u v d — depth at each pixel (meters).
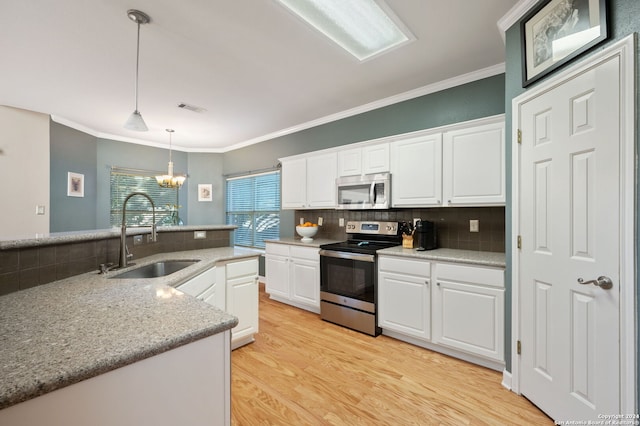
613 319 1.26
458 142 2.49
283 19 1.92
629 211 1.19
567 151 1.46
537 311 1.68
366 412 1.71
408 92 3.09
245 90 3.04
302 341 2.64
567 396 1.49
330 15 1.93
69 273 1.60
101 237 1.82
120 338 0.84
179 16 1.88
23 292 1.30
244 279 2.51
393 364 2.24
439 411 1.71
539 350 1.67
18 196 3.51
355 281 2.88
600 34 1.29
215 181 5.66
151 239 2.34
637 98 1.16
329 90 3.06
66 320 0.97
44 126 3.69
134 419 0.78
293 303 3.68
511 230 1.88
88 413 0.71
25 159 3.56
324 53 2.34
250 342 2.62
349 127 3.70
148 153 5.15
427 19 1.94
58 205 3.92
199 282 1.97
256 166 5.03
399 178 2.86
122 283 1.47
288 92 3.11
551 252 1.57
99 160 4.61
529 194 1.72
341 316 2.99
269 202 4.86
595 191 1.33
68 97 3.20
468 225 2.74
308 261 3.37
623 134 1.21
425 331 2.42
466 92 2.74
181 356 0.88
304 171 3.74
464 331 2.22
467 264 2.20
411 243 2.84
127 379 0.77
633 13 1.18
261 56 2.38
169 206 5.34
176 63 2.48
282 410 1.73
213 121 4.08
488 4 1.80
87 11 1.82
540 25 1.61
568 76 1.44
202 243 2.89
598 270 1.32
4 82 2.82
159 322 0.96
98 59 2.40
